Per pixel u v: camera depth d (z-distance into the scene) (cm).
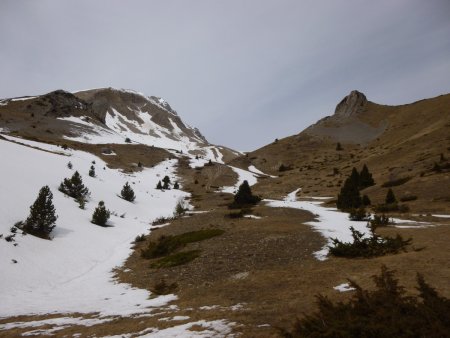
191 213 4341
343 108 16612
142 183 7088
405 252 1470
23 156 4438
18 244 1916
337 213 3441
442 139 6938
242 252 1825
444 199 3547
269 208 3819
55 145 8350
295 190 6944
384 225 2447
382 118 14362
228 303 1080
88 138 11281
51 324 1063
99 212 3100
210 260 1761
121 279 1736
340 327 543
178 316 998
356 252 1532
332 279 1203
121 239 2841
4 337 958
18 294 1457
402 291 628
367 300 602
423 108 12962
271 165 11744
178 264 1797
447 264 1178
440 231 1962
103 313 1159
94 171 5600
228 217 3294
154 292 1399
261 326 810
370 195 4634
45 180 3769
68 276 1812
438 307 514
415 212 3206
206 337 779
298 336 600
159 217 4391
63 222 2705
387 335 503
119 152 10244
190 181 8325
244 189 4781
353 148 11994
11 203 2503
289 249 1784
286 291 1135
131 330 911
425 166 5222
